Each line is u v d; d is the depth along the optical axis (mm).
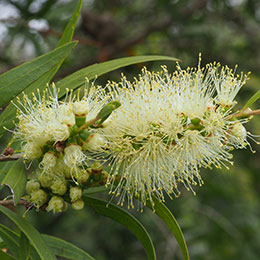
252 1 9938
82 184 3641
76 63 9227
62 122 3393
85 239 9883
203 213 9047
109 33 9555
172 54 10211
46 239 4082
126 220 4051
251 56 10750
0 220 7984
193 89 3666
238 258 8641
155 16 10680
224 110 3637
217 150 3730
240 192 9750
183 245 3973
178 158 3668
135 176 3732
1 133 3652
